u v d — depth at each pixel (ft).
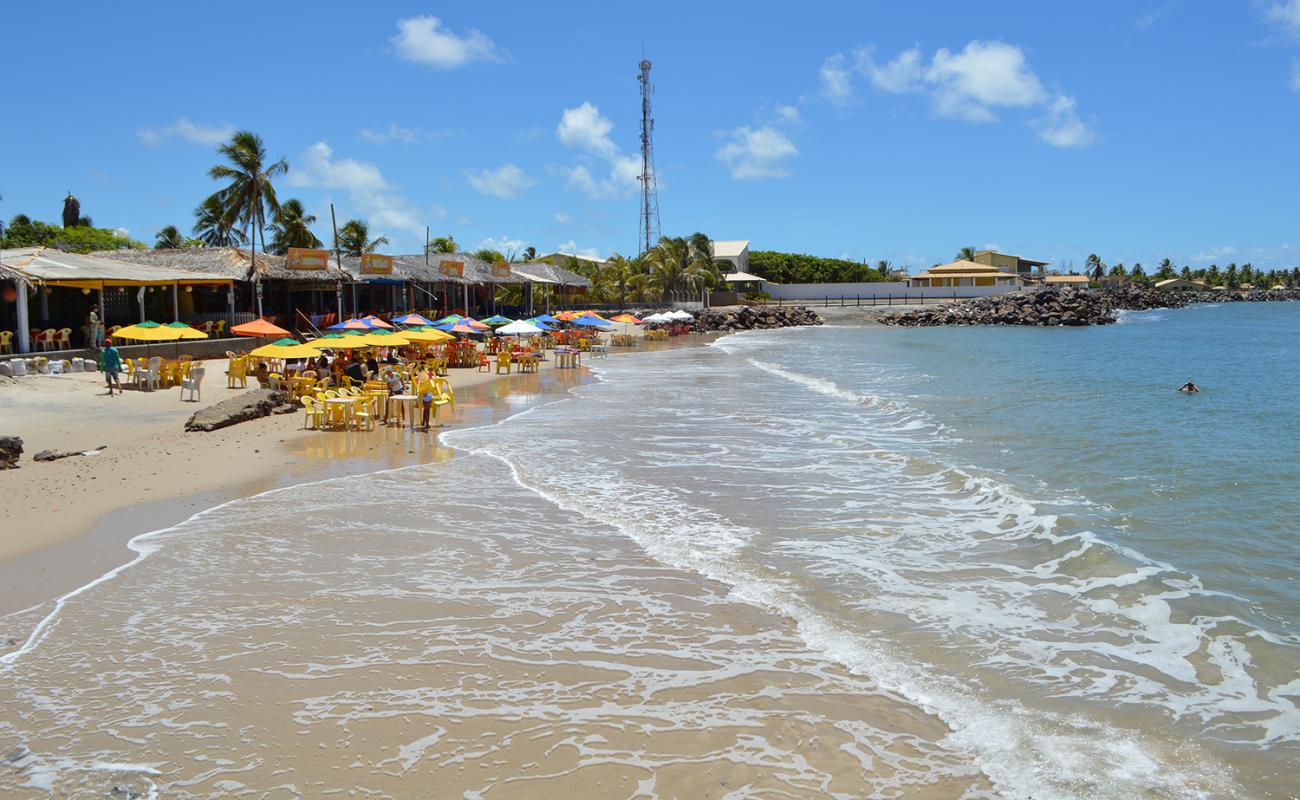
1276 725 18.34
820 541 32.55
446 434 59.21
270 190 150.30
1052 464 46.70
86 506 37.09
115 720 18.43
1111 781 16.29
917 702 19.53
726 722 18.56
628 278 274.98
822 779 16.35
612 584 27.48
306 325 135.64
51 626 23.65
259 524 34.50
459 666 21.24
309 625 23.82
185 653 21.89
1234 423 60.95
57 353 85.61
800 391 88.07
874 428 61.77
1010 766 16.80
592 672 20.98
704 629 23.75
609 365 126.62
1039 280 436.35
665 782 16.21
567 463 48.44
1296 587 26.73
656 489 41.70
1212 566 28.84
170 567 28.86
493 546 31.68
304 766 16.65
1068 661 21.66
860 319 297.33
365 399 61.87
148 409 67.00
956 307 304.09
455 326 127.03
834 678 20.75
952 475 43.98
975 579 28.02
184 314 123.03
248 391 75.00
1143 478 42.60
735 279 346.54
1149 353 141.90
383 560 29.86
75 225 231.71
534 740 17.72
